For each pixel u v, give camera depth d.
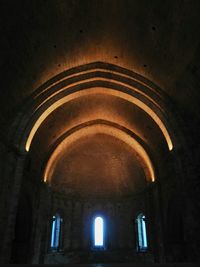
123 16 11.82
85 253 24.22
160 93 14.66
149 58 13.39
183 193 12.92
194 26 10.02
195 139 12.81
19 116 13.16
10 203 11.95
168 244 17.22
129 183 26.03
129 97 16.27
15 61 10.93
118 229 25.44
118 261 23.55
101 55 15.03
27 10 9.77
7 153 11.88
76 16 11.65
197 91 12.02
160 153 19.05
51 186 22.92
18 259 16.23
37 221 18.22
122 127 21.94
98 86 16.33
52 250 21.84
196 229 11.91
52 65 13.70
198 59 10.88
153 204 20.47
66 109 18.27
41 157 19.42
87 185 26.94
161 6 10.35
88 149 25.56
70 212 25.25
